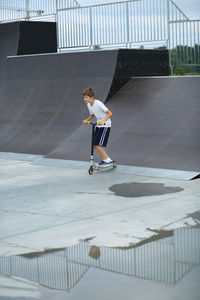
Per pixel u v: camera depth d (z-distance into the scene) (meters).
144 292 3.54
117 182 7.93
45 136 11.80
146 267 4.02
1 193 7.37
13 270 4.05
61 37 16.91
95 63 12.35
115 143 10.04
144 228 5.18
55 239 4.90
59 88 12.91
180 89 11.15
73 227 5.33
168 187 7.40
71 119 11.92
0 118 13.45
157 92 11.43
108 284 3.70
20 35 16.05
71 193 7.19
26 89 13.70
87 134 10.91
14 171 9.37
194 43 14.12
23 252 4.52
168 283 3.68
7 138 12.41
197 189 7.19
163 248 4.49
